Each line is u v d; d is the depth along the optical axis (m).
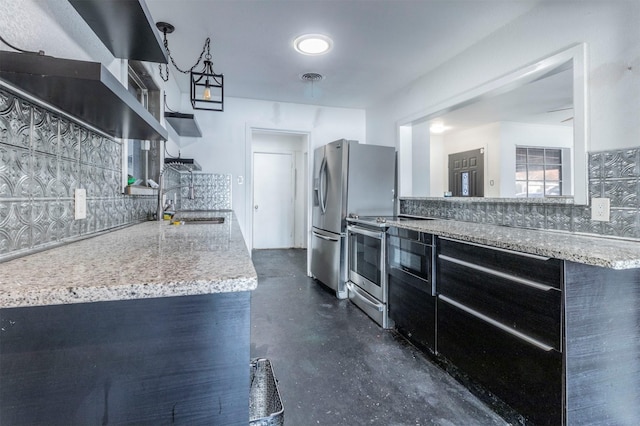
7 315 0.62
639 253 1.14
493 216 2.26
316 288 3.61
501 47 2.15
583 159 1.64
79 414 0.65
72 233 1.20
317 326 2.56
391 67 2.83
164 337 0.69
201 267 0.77
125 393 0.68
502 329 1.47
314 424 1.46
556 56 1.77
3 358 0.62
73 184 1.21
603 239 1.52
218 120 3.77
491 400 1.58
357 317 2.75
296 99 3.83
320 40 2.36
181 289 0.64
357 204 3.27
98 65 0.82
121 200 1.74
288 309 2.94
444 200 2.76
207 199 3.75
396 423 1.47
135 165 2.28
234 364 0.73
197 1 1.89
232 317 0.73
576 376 1.20
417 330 2.15
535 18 1.90
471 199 2.43
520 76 2.00
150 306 0.68
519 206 2.06
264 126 3.90
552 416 1.24
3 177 0.83
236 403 0.73
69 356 0.65
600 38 1.57
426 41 2.36
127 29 1.20
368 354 2.11
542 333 1.28
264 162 6.23
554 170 5.02
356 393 1.69
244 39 2.34
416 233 2.15
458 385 1.77
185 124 3.00
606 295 1.24
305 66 2.84
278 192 6.29
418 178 3.48
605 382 1.24
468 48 2.44
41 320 0.63
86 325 0.65
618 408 1.26
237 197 3.83
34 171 0.96
